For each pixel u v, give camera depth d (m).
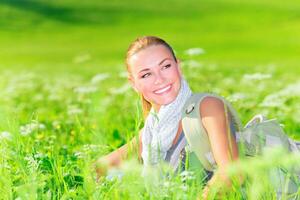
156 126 5.37
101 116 5.15
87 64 41.50
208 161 5.19
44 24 65.62
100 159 5.59
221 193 4.84
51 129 10.38
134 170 4.35
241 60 42.00
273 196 4.60
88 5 72.31
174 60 5.45
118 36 60.56
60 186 5.35
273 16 66.88
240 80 20.52
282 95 12.23
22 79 24.22
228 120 5.18
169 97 5.32
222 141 5.01
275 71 27.47
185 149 5.23
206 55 47.44
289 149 5.21
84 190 5.04
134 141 5.92
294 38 55.91
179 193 4.43
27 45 56.16
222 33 60.88
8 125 5.40
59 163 5.80
